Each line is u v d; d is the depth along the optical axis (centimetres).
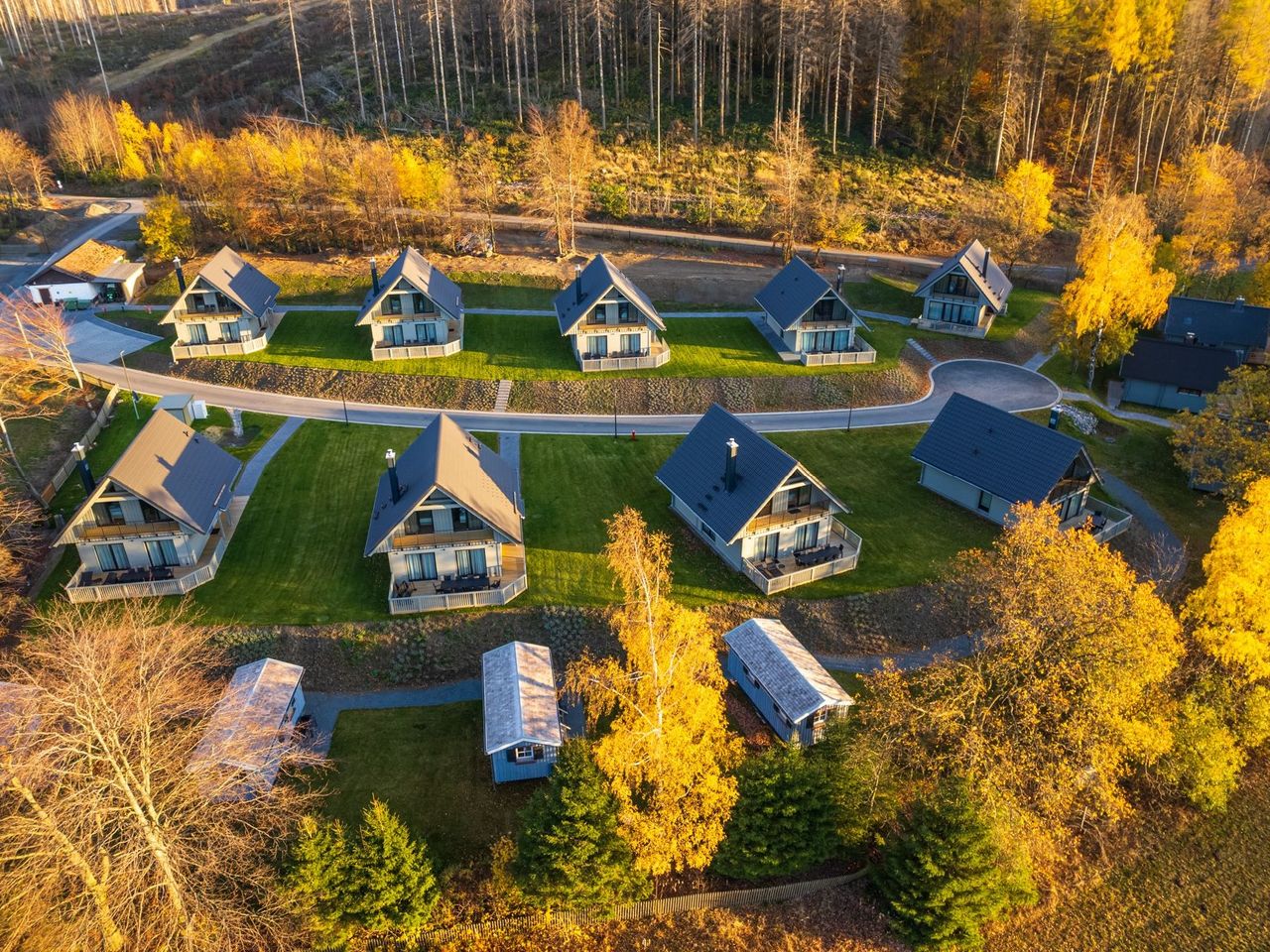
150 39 17250
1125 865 4094
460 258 10081
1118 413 7875
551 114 12781
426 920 3497
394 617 5053
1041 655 3997
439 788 4141
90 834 3025
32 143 14038
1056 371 8494
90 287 9394
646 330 8075
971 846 3441
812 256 10475
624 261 10200
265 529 5894
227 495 5800
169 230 9912
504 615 5088
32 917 2948
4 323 8006
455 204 10888
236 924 3169
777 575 5431
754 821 3600
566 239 10575
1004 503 5934
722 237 10900
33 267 10325
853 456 6956
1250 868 4066
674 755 3400
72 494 6228
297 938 3381
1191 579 5709
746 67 13525
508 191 11494
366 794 4084
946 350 8781
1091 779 4156
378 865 3362
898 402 7850
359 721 4544
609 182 11612
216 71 15150
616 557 3981
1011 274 10381
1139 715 4072
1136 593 3997
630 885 3603
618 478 6581
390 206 10125
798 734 4300
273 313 9019
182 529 5272
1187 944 3734
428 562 5316
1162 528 6244
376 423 7300
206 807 3309
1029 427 5928
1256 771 4606
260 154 10412
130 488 5069
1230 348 8694
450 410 7556
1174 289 9819
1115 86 12562
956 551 5731
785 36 12306
